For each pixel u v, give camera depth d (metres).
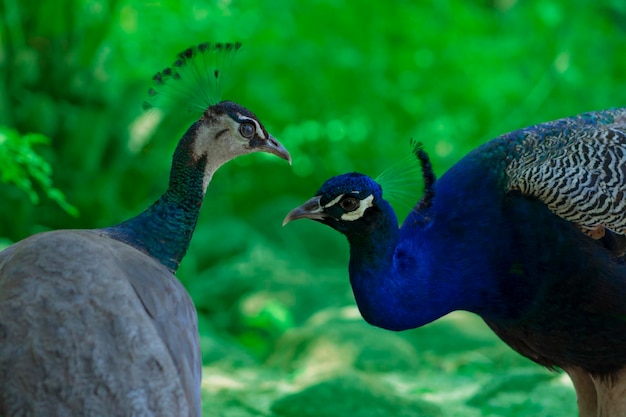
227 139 6.49
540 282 7.29
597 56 20.95
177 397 4.92
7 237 15.45
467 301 7.49
